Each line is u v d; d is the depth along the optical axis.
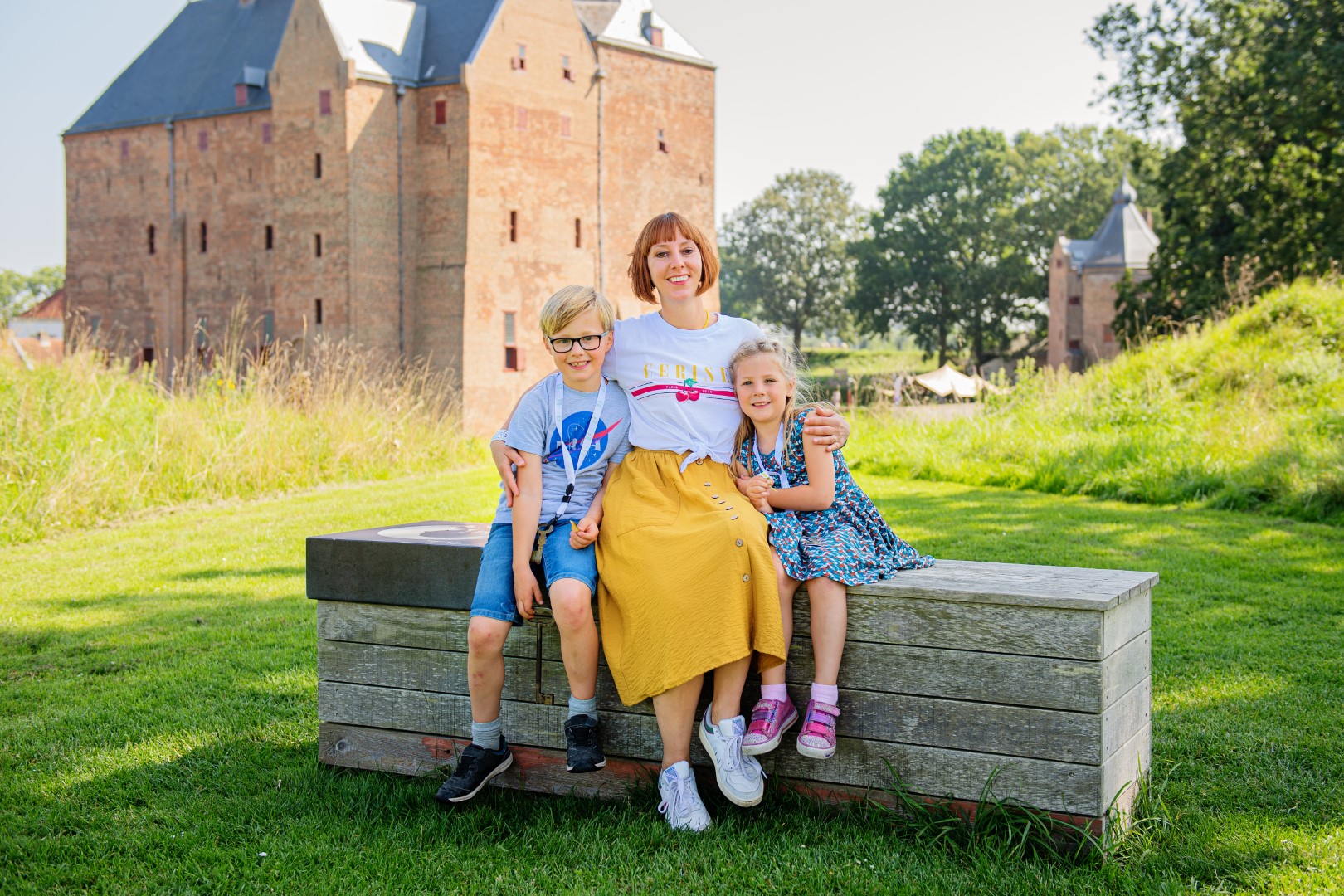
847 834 3.16
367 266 37.47
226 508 12.05
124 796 3.73
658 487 3.43
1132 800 3.28
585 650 3.30
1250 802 3.43
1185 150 32.75
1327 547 8.03
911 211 72.75
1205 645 5.29
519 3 38.66
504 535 3.49
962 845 3.09
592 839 3.25
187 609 6.87
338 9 37.94
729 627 3.12
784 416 3.54
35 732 4.44
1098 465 12.52
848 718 3.27
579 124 40.44
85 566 8.52
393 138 38.09
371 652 3.86
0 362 13.21
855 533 3.40
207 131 45.06
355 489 14.14
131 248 46.91
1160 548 8.12
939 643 3.14
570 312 3.47
